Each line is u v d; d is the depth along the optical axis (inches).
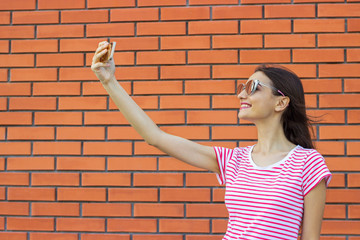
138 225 116.8
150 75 119.0
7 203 119.7
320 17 116.4
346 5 115.9
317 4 116.5
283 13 116.7
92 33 121.1
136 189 117.6
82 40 121.2
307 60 115.8
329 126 114.6
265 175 63.9
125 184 117.9
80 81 121.0
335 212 112.7
